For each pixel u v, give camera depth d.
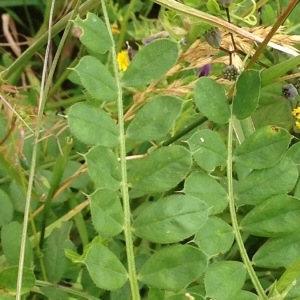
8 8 0.49
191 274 0.22
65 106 0.40
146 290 0.30
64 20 0.31
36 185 0.33
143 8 0.46
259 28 0.32
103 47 0.25
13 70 0.34
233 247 0.31
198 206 0.23
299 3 0.36
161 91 0.32
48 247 0.29
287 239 0.24
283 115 0.35
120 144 0.24
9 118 0.32
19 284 0.22
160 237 0.22
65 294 0.27
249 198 0.25
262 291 0.23
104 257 0.22
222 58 0.32
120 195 0.24
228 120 0.25
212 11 0.31
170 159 0.24
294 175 0.25
